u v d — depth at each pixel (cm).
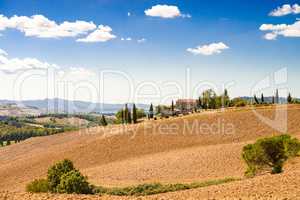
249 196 2045
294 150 4094
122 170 6500
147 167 6556
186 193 2416
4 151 12044
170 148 8506
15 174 7862
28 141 13075
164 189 3950
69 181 3206
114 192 3919
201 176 5447
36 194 2045
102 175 6156
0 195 1980
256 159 4138
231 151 7038
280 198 1848
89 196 1984
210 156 6838
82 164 8038
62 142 11444
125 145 9038
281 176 2748
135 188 4038
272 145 4056
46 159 8856
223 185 2709
